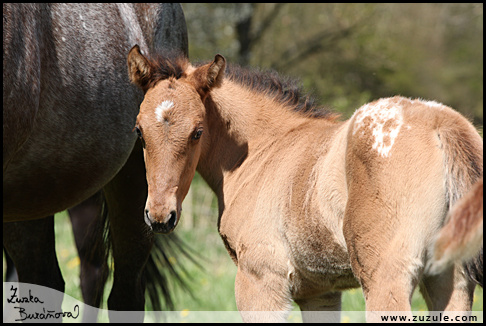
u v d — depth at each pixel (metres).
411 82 27.78
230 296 12.44
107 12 8.10
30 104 6.59
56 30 7.20
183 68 7.27
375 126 5.66
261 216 6.79
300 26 27.61
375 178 5.52
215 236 18.00
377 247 5.47
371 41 26.97
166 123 6.45
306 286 6.77
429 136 5.48
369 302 5.52
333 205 5.99
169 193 6.40
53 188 7.52
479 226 4.04
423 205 5.37
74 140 7.41
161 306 10.68
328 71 27.55
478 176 5.34
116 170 8.16
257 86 7.59
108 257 9.73
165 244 10.52
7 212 7.49
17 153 6.96
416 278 5.37
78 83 7.36
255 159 7.23
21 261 8.65
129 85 8.13
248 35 26.55
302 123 7.20
